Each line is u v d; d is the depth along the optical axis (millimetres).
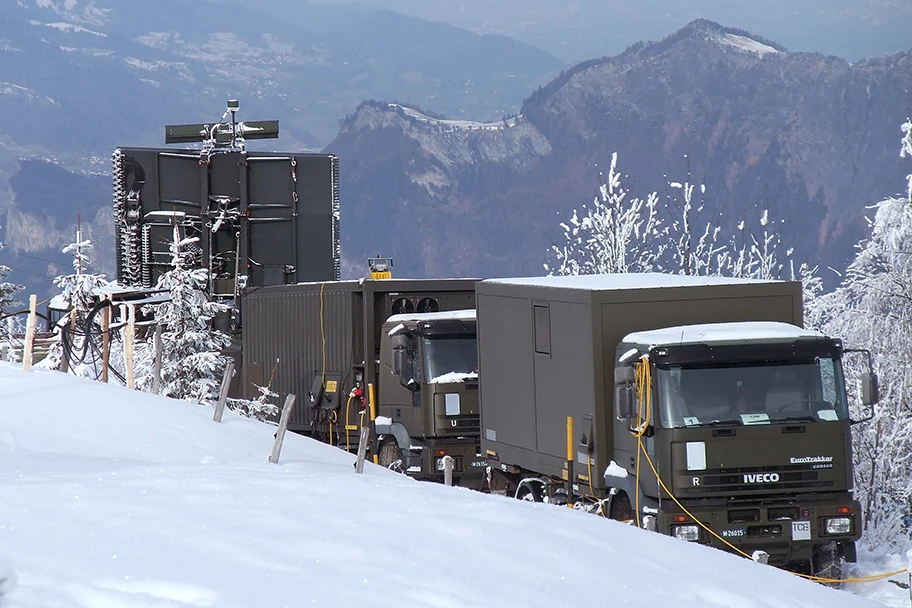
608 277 75938
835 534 58719
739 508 58250
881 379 87125
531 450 72375
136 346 109312
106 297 100938
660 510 58312
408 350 91750
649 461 59906
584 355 65375
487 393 78500
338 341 103125
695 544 42000
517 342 73812
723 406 58969
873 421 83250
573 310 66625
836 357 60094
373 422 97375
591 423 64812
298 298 108062
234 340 124125
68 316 99750
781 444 58875
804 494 59344
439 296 101625
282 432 71875
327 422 104188
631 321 65000
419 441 91875
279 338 110938
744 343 59375
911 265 91188
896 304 92312
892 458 82125
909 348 89875
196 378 104125
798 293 67062
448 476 73375
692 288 65812
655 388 59031
